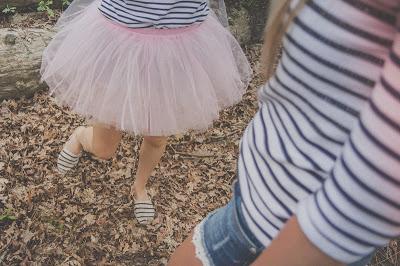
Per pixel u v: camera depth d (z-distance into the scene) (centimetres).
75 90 233
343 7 74
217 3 280
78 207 281
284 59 87
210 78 239
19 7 369
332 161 83
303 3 80
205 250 115
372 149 65
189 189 306
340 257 70
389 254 281
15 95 330
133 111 223
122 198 290
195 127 241
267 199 97
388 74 65
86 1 258
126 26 217
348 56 75
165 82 223
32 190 284
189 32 225
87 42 227
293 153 89
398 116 64
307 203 73
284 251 74
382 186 64
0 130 312
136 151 314
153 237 278
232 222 109
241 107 361
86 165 300
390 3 69
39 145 308
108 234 274
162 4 211
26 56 329
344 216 68
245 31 400
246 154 105
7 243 261
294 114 90
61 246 264
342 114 79
